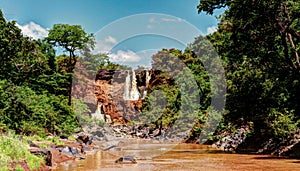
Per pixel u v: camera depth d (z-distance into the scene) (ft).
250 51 76.64
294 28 72.28
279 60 73.31
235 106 81.97
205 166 53.72
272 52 73.97
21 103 66.13
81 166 51.78
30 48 81.61
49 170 46.78
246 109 79.05
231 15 75.00
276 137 69.46
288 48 73.67
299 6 67.36
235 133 88.99
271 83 72.74
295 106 71.31
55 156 54.80
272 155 67.67
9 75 76.95
